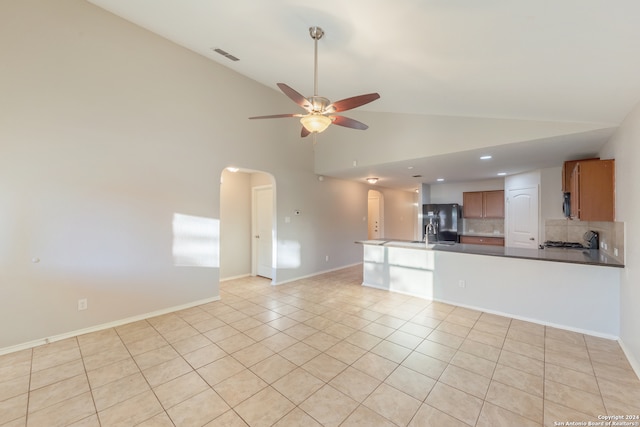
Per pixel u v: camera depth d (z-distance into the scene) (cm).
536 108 279
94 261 324
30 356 267
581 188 313
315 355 267
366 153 490
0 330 270
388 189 849
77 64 309
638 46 149
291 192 553
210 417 188
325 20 211
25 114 280
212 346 287
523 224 538
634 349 242
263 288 504
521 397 204
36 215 287
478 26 166
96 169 323
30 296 285
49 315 296
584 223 455
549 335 305
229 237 579
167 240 383
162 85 376
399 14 176
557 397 204
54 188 297
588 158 409
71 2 305
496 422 180
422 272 441
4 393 213
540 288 337
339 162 539
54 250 298
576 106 250
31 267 286
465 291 395
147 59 361
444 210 700
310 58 291
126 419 186
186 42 371
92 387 220
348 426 178
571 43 159
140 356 267
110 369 245
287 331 321
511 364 248
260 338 304
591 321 306
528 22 150
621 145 273
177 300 393
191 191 406
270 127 514
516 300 353
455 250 404
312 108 238
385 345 285
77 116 310
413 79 279
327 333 315
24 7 278
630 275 254
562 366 244
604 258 316
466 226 722
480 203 673
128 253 349
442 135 395
